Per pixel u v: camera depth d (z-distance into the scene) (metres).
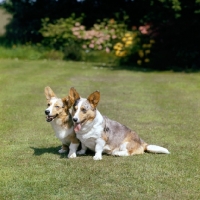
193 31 21.22
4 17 29.97
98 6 27.89
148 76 18.03
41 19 26.97
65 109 7.08
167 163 6.82
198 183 6.04
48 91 7.34
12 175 6.29
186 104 12.18
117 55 23.38
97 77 17.28
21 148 7.76
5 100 12.16
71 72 18.44
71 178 6.15
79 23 26.58
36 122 9.84
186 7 18.94
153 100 12.71
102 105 11.88
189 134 8.95
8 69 18.75
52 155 7.30
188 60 21.70
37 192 5.68
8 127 9.31
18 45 26.55
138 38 23.67
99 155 7.02
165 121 10.15
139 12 26.80
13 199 5.46
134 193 5.64
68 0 27.64
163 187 5.86
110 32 25.58
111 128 7.18
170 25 20.88
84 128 6.89
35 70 18.66
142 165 6.70
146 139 8.48
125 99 12.81
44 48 26.08
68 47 24.97
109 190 5.72
